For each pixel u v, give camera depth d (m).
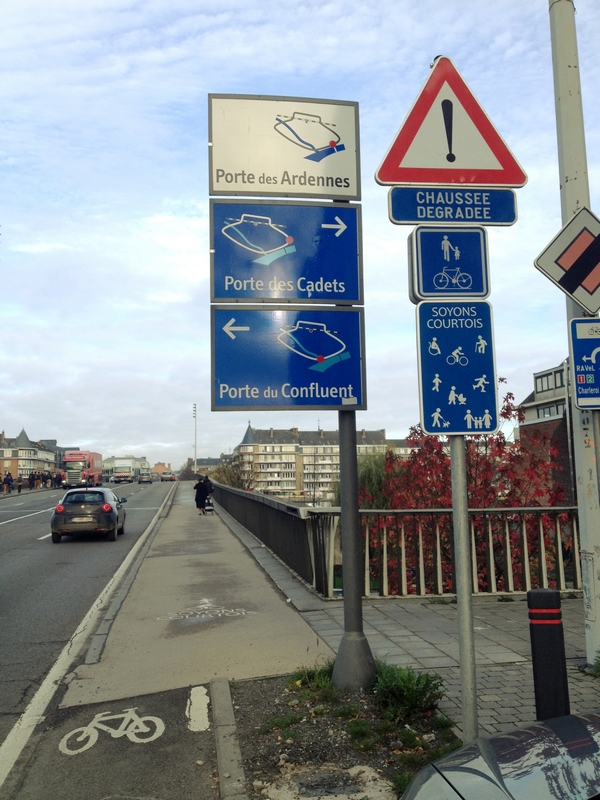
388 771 3.75
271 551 13.70
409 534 9.42
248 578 10.65
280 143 5.32
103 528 18.11
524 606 7.81
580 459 5.42
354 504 5.07
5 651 6.88
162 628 7.41
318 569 9.02
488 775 2.18
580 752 2.17
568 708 3.65
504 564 8.63
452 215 3.86
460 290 3.71
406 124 3.88
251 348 5.06
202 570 11.75
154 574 11.47
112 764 4.14
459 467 3.56
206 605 8.56
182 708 4.96
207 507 29.06
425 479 10.40
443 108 3.91
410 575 9.72
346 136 5.43
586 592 5.36
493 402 3.59
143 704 5.08
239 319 5.08
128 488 67.94
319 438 145.00
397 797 3.47
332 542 8.56
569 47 5.62
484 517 8.81
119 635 7.18
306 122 5.38
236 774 3.82
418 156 3.87
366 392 5.16
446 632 6.58
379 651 5.89
